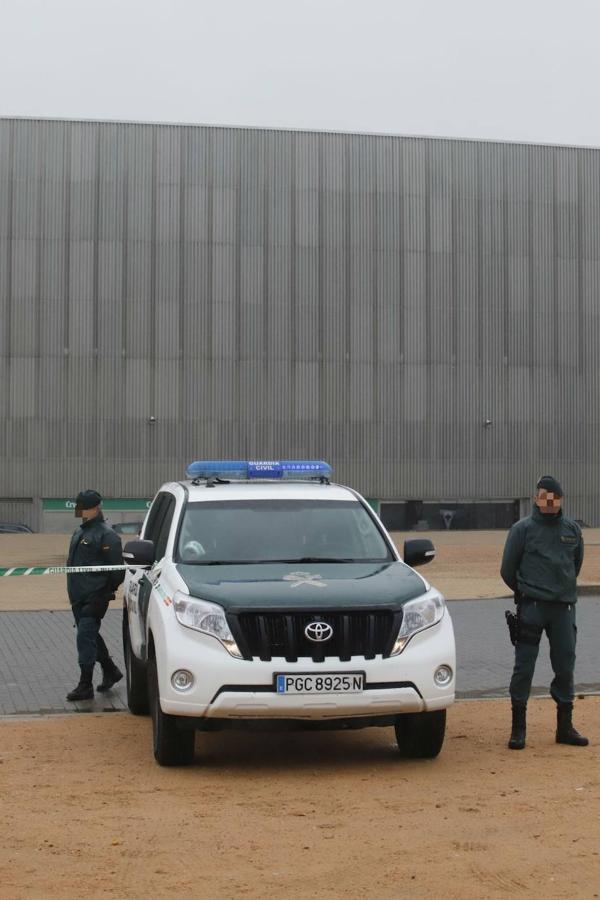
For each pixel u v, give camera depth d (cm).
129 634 1364
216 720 986
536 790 947
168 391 7838
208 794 946
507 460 8150
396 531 8012
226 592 1022
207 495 1234
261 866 742
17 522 7738
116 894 689
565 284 8231
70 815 877
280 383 7925
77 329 7788
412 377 8056
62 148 7825
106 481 7788
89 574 1430
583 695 1441
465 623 2309
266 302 7919
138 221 7838
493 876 716
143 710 1327
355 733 1235
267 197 7944
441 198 8106
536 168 8219
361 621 1002
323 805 904
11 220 7775
